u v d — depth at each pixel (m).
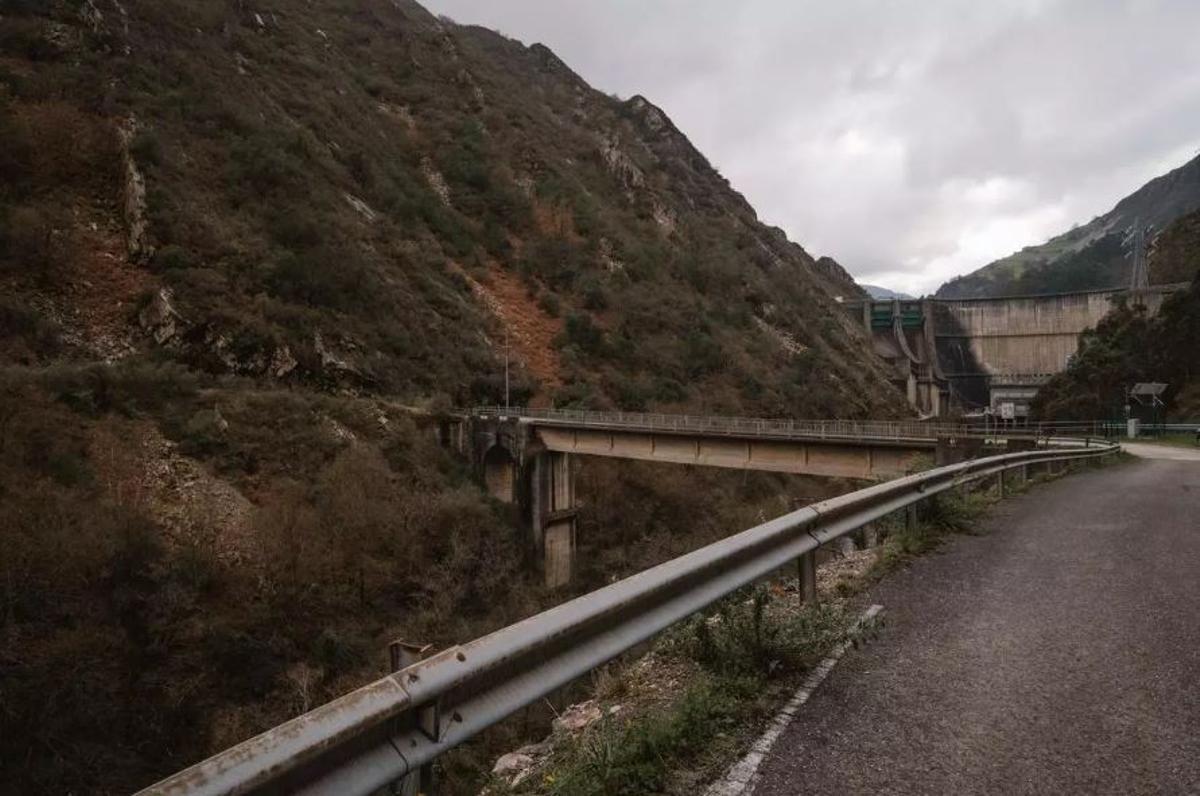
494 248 89.31
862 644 5.32
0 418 28.81
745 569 5.02
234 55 77.38
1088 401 77.69
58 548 24.09
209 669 24.22
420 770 2.76
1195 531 10.02
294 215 56.66
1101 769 3.46
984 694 4.37
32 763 18.95
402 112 105.56
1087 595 6.58
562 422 44.94
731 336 99.19
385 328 56.88
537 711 8.84
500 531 41.03
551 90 177.25
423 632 31.02
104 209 47.50
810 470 34.25
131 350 41.06
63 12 56.81
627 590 3.78
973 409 134.25
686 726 3.80
